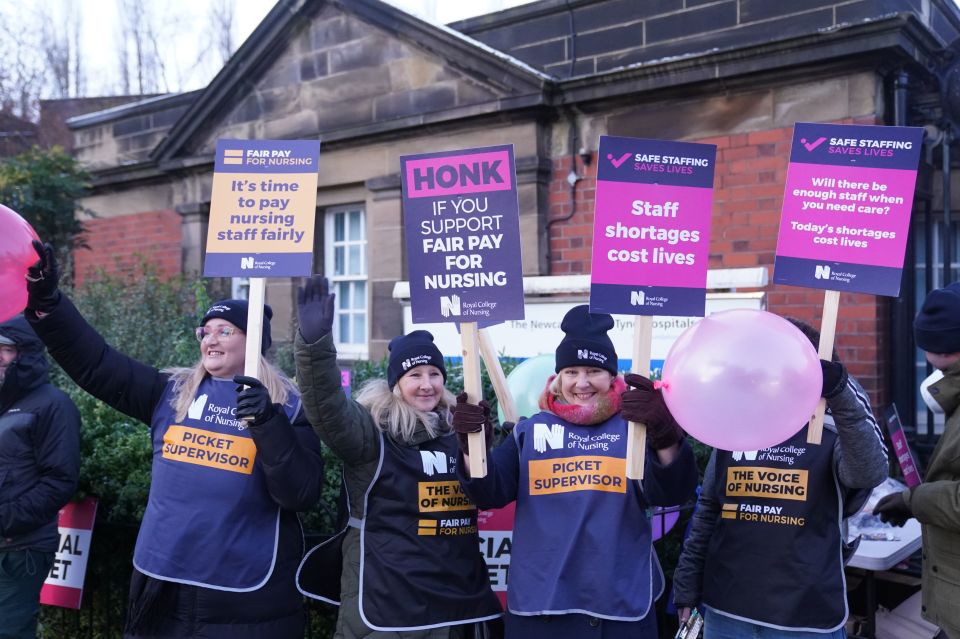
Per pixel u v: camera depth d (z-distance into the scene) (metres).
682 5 6.12
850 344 5.30
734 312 2.38
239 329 2.97
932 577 2.60
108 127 9.90
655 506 2.60
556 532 2.60
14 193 8.24
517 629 2.62
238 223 2.87
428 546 2.69
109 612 4.06
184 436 2.87
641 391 2.39
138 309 6.14
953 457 2.51
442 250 2.61
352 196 7.80
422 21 6.88
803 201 2.57
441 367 2.86
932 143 5.41
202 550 2.73
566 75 6.70
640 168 2.50
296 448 2.70
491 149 2.57
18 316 3.39
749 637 2.64
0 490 3.29
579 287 5.06
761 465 2.66
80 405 4.20
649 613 2.57
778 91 5.58
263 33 7.99
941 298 2.58
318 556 2.91
